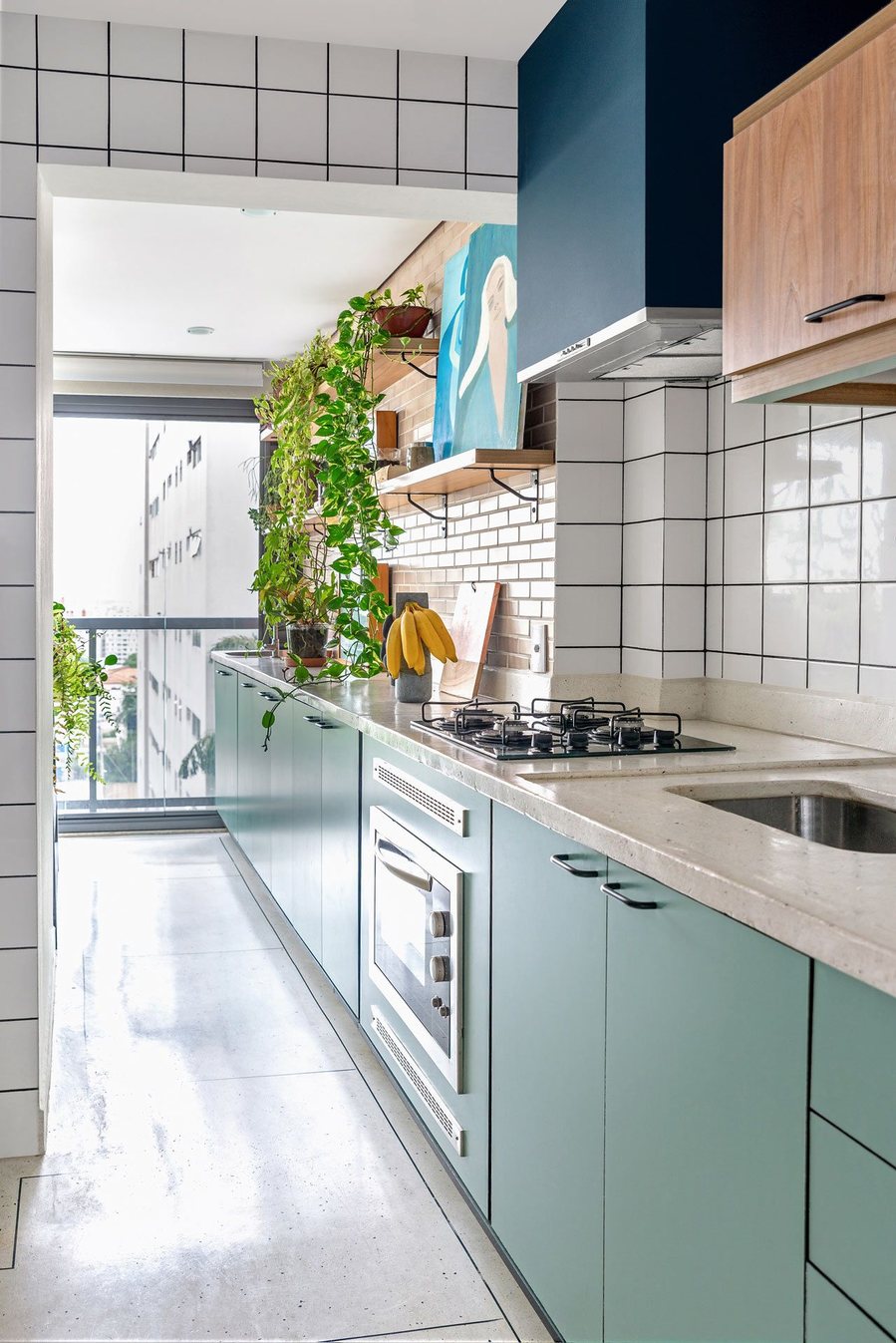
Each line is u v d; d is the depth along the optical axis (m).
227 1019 3.32
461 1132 2.22
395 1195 2.32
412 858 2.52
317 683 3.98
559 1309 1.76
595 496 2.89
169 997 3.50
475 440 3.50
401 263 4.45
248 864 5.37
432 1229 2.19
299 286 4.74
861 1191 1.03
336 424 3.90
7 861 2.45
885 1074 0.99
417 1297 1.97
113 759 6.27
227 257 4.35
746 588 2.56
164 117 2.50
